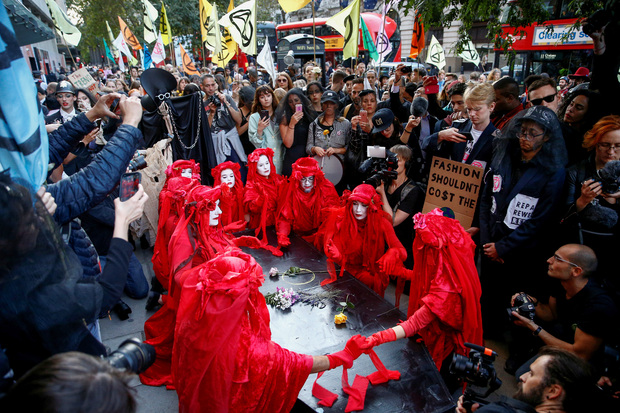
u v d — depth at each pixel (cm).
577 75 593
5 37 139
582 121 329
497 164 318
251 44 740
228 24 740
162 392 285
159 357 291
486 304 342
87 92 546
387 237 341
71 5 3136
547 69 954
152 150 473
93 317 141
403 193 377
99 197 192
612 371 223
